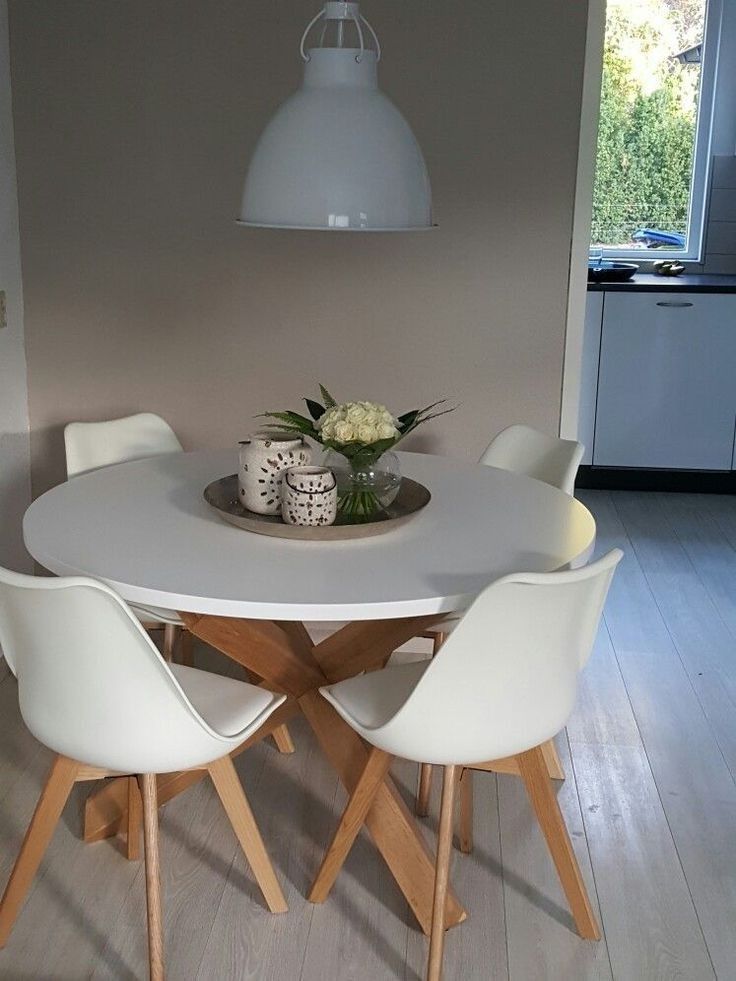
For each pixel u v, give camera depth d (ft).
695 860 8.71
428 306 11.99
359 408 7.85
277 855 8.63
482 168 11.59
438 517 8.39
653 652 12.56
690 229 20.16
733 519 17.72
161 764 6.72
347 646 8.32
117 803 8.77
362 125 7.30
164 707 6.53
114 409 12.48
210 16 11.41
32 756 9.98
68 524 7.98
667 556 15.84
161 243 12.00
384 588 6.84
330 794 9.53
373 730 6.96
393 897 8.20
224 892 8.18
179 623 8.89
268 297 12.08
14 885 7.46
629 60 19.58
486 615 6.37
